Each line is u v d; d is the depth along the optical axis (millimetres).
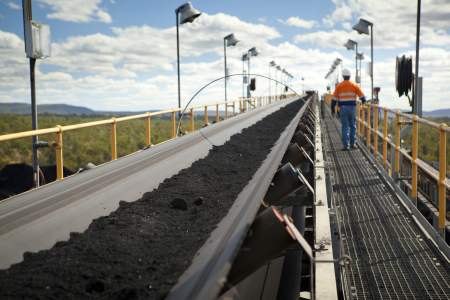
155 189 4750
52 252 2836
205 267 1989
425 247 4473
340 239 3275
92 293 2201
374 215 5629
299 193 5562
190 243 2820
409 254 4316
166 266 2414
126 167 5410
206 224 3252
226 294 2594
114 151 7156
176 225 3424
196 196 4359
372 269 4008
